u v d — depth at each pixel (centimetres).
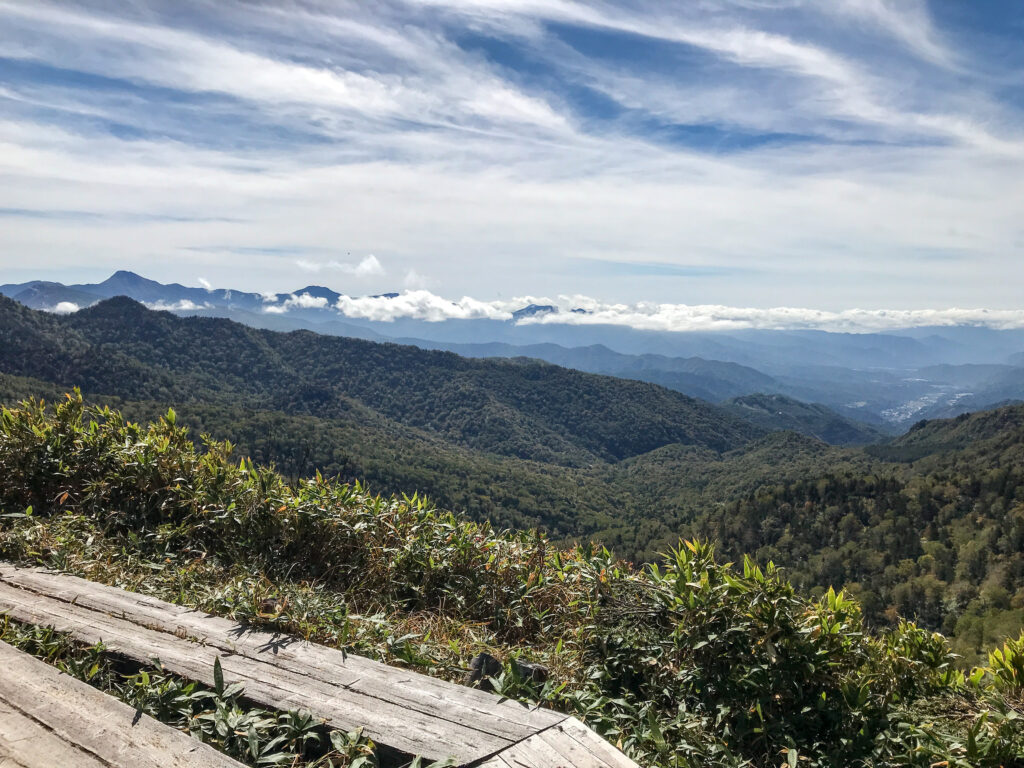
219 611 305
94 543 416
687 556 378
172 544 450
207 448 558
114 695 223
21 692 189
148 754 164
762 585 329
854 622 344
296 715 205
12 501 491
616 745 255
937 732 276
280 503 470
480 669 288
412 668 291
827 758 266
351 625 316
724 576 347
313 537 459
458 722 202
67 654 249
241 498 478
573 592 431
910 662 312
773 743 275
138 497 491
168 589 361
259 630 276
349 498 513
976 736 259
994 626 5144
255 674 235
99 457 513
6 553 357
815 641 311
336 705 213
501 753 183
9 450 512
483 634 390
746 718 288
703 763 260
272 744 193
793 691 296
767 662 305
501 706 212
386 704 214
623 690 326
